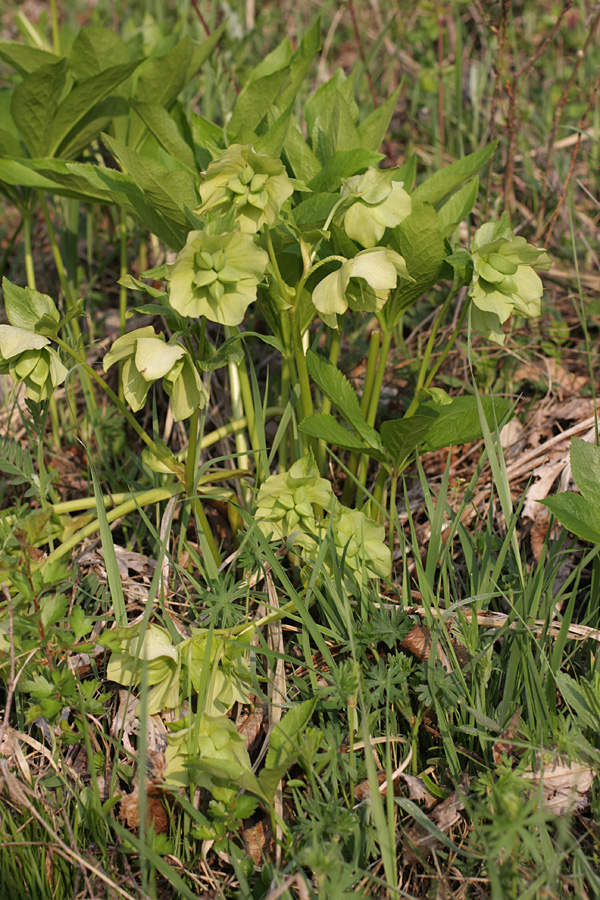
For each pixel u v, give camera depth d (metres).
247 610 1.67
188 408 1.53
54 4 2.57
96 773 1.54
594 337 2.73
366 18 4.55
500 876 1.28
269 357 2.50
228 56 3.46
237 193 1.43
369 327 2.68
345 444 1.66
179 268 1.38
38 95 2.01
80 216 3.08
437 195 1.76
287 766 1.30
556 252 2.96
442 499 1.66
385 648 1.71
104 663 1.75
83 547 1.97
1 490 2.05
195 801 1.46
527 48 4.07
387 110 1.91
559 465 2.13
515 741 1.41
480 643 1.63
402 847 1.43
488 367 2.53
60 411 2.56
